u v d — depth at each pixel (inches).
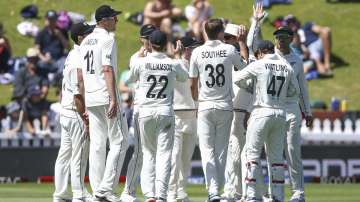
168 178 1699.1
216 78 1749.5
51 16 3373.5
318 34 3828.7
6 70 3538.4
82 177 1712.6
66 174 1724.9
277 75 1686.8
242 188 1830.7
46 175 2920.8
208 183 1749.5
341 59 3981.3
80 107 1681.8
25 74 2997.0
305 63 3806.6
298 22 3777.1
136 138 1748.3
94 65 1656.0
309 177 2984.7
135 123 1734.7
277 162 1715.1
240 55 1791.3
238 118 1829.5
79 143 1700.3
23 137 2918.3
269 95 1686.8
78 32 1699.1
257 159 1710.1
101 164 1675.7
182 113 1852.9
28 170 2918.3
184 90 1856.5
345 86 3794.3
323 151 3002.0
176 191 1860.2
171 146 1708.9
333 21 4170.8
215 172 1750.7
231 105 1763.0
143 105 1697.8
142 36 1752.0
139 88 1706.4
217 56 1748.3
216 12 3902.6
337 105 3435.0
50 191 2368.4
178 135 1855.3
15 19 3929.6
